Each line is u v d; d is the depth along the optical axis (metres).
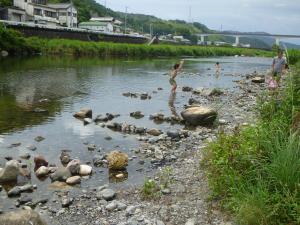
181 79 33.19
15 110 17.28
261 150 7.87
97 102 20.16
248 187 6.98
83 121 15.37
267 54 108.12
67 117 16.09
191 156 10.97
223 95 22.84
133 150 11.54
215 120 15.28
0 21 60.09
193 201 7.85
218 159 8.24
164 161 10.62
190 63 59.09
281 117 9.76
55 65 43.84
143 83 29.36
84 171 9.55
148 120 15.95
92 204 7.91
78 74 34.91
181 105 19.66
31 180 9.14
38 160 10.02
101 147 11.88
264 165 7.23
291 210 6.38
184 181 8.92
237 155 7.92
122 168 10.00
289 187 6.75
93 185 8.94
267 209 6.41
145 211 7.51
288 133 8.46
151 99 21.48
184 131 13.36
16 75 31.88
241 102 20.00
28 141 12.33
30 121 15.16
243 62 67.25
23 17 87.31
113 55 71.06
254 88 26.36
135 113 16.80
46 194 8.36
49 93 22.81
